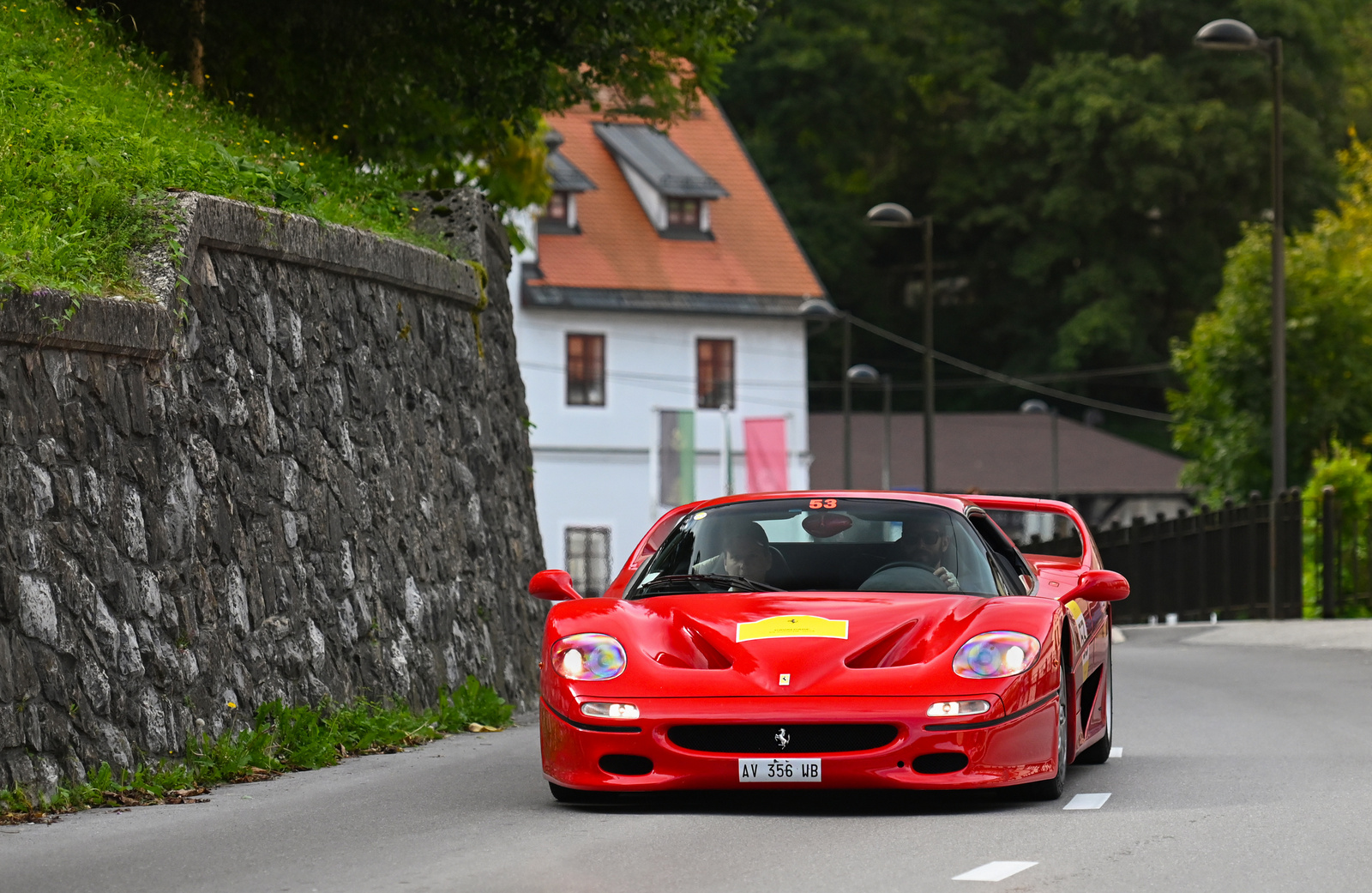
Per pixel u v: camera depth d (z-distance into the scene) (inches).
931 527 839.7
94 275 935.0
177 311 967.0
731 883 575.8
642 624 764.0
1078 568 941.2
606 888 569.3
